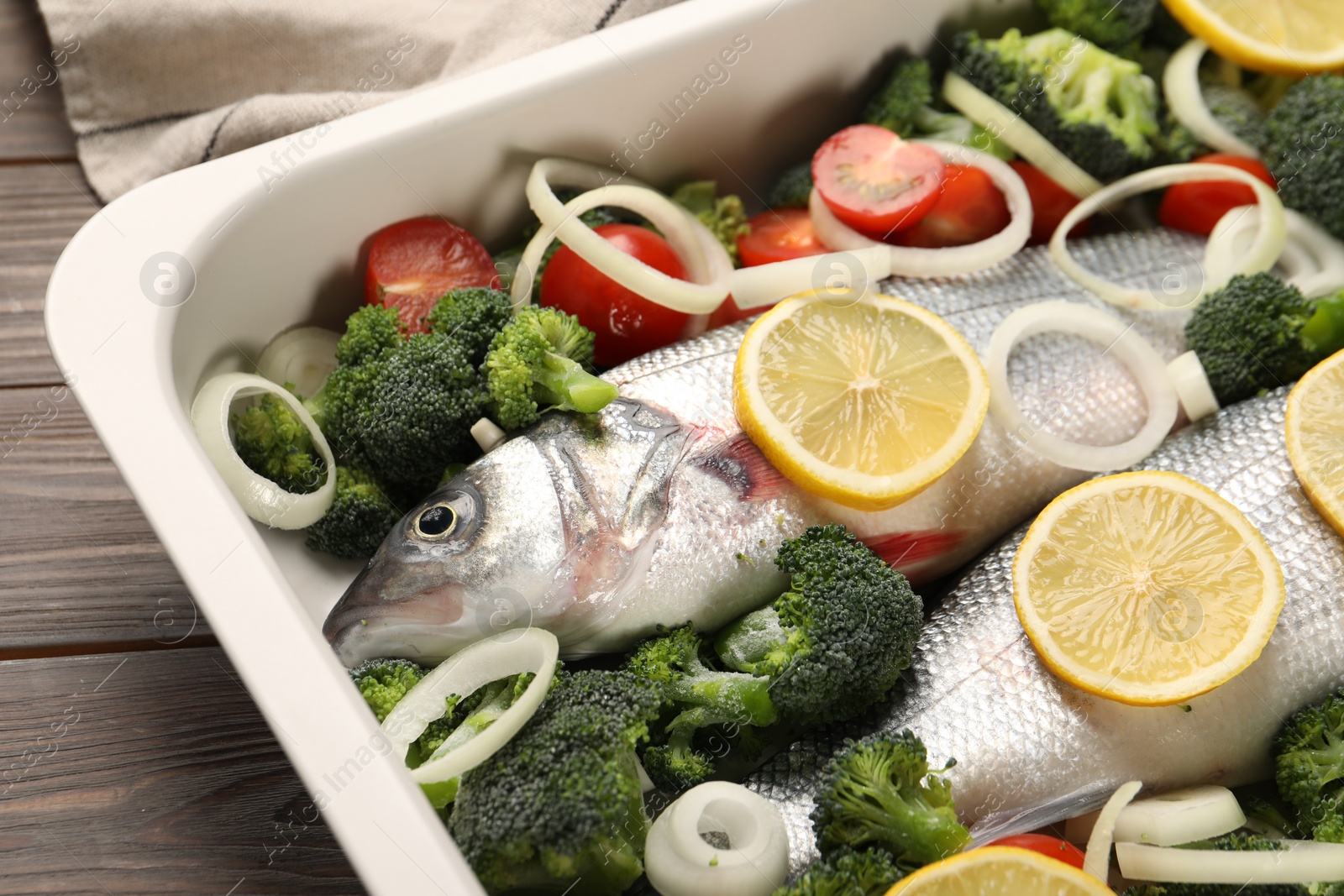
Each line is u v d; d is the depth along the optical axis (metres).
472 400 0.44
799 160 0.51
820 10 0.47
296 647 0.38
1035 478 0.46
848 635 0.41
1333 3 0.51
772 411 0.43
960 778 0.42
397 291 0.45
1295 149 0.50
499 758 0.40
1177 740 0.42
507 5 0.49
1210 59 0.52
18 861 0.43
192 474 0.39
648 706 0.41
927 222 0.49
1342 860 0.41
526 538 0.42
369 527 0.44
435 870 0.37
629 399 0.44
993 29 0.51
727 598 0.43
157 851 0.43
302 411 0.44
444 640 0.42
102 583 0.46
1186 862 0.41
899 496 0.42
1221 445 0.45
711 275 0.48
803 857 0.41
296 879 0.43
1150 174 0.50
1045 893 0.39
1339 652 0.43
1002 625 0.43
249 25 0.50
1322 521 0.44
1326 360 0.45
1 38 0.53
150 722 0.44
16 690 0.45
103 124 0.50
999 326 0.46
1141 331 0.48
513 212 0.47
